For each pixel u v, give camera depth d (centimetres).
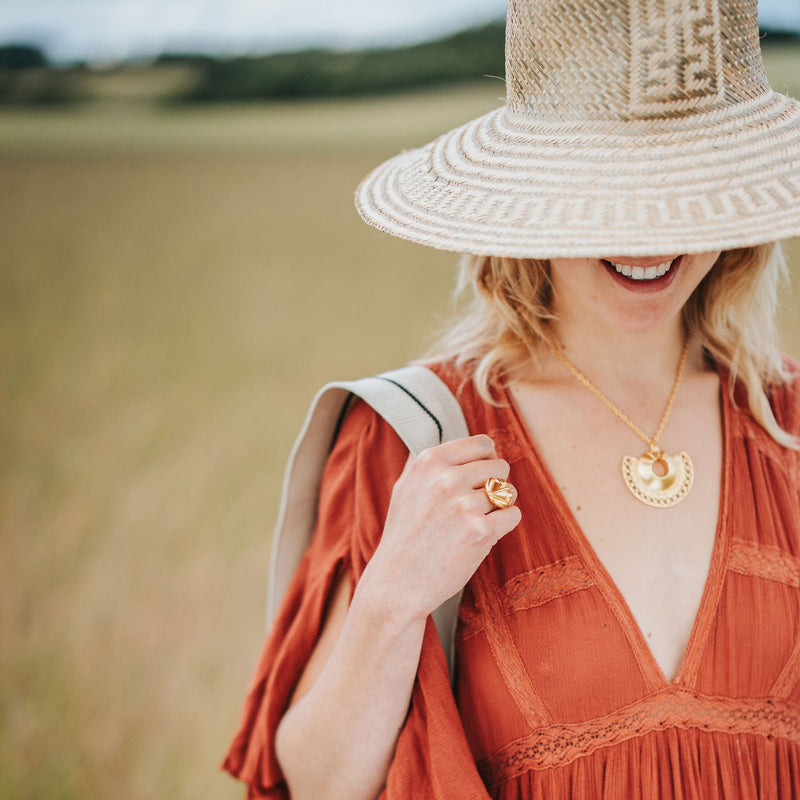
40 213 1828
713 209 103
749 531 131
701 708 124
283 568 148
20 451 616
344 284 1165
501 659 125
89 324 991
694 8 105
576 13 108
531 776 124
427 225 114
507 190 113
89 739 338
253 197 1961
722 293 141
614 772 122
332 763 126
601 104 110
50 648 391
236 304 1077
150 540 487
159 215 1781
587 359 139
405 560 116
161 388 756
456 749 119
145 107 4219
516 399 139
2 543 482
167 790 316
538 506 130
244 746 140
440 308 1005
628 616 124
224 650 397
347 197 1919
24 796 312
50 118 3822
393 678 121
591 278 119
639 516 130
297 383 769
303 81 4278
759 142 110
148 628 409
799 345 492
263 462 590
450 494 114
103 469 580
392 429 135
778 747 128
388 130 3033
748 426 140
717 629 126
